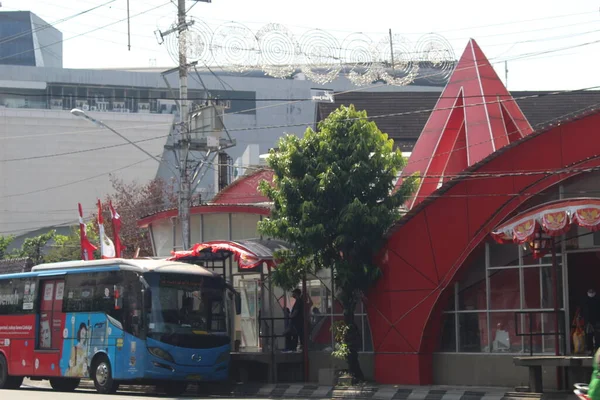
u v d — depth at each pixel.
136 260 25.95
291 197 24.67
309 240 24.06
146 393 27.23
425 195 29.34
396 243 24.77
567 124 21.73
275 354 26.95
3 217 84.12
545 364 19.47
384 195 24.75
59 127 84.69
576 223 19.42
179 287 25.53
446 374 24.08
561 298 21.73
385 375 24.92
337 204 24.47
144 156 85.62
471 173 23.34
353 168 24.11
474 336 23.66
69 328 26.98
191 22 29.77
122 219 56.38
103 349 25.50
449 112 29.89
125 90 96.81
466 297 23.95
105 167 85.19
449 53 28.80
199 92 95.38
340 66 27.97
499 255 23.20
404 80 28.89
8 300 29.80
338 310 27.19
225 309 26.50
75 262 27.66
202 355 25.38
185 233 30.66
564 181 21.83
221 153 51.25
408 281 24.50
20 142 84.31
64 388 29.45
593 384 10.95
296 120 96.50
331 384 24.97
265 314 29.50
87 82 96.12
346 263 24.45
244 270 30.61
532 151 22.33
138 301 24.88
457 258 23.55
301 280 27.28
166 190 67.88
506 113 29.48
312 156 24.95
